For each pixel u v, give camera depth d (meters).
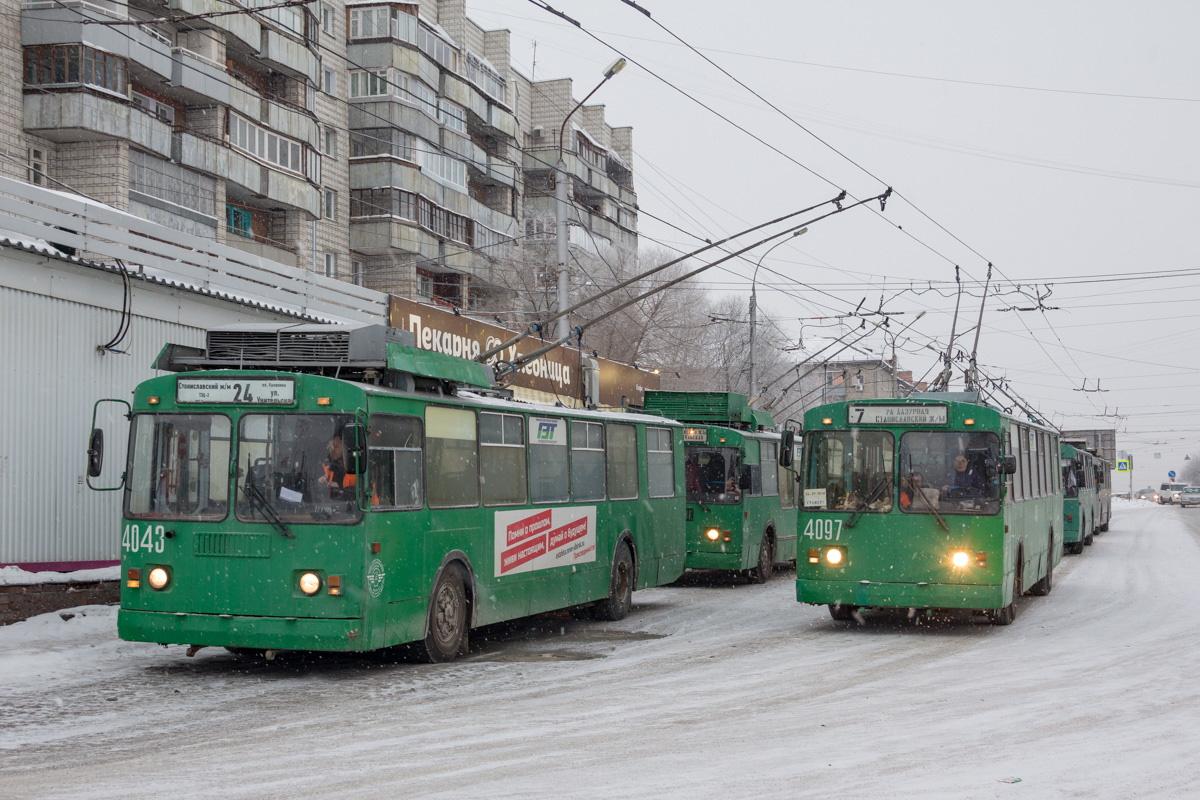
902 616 18.36
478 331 26.73
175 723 9.46
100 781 7.33
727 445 23.61
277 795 6.96
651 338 50.25
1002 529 15.88
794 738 8.81
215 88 35.72
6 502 14.80
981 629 16.61
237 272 19.33
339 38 45.22
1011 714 9.83
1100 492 45.34
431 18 52.97
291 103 40.50
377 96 44.81
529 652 14.39
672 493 20.27
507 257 50.41
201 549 11.91
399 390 12.77
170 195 33.94
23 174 31.08
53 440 15.54
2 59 30.45
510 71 59.03
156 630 11.95
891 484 16.20
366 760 8.01
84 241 15.95
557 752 8.28
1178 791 7.07
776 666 13.00
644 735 8.95
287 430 11.95
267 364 12.73
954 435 16.16
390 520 12.23
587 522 16.92
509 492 14.89
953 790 7.09
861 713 9.93
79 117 30.80
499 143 54.91
